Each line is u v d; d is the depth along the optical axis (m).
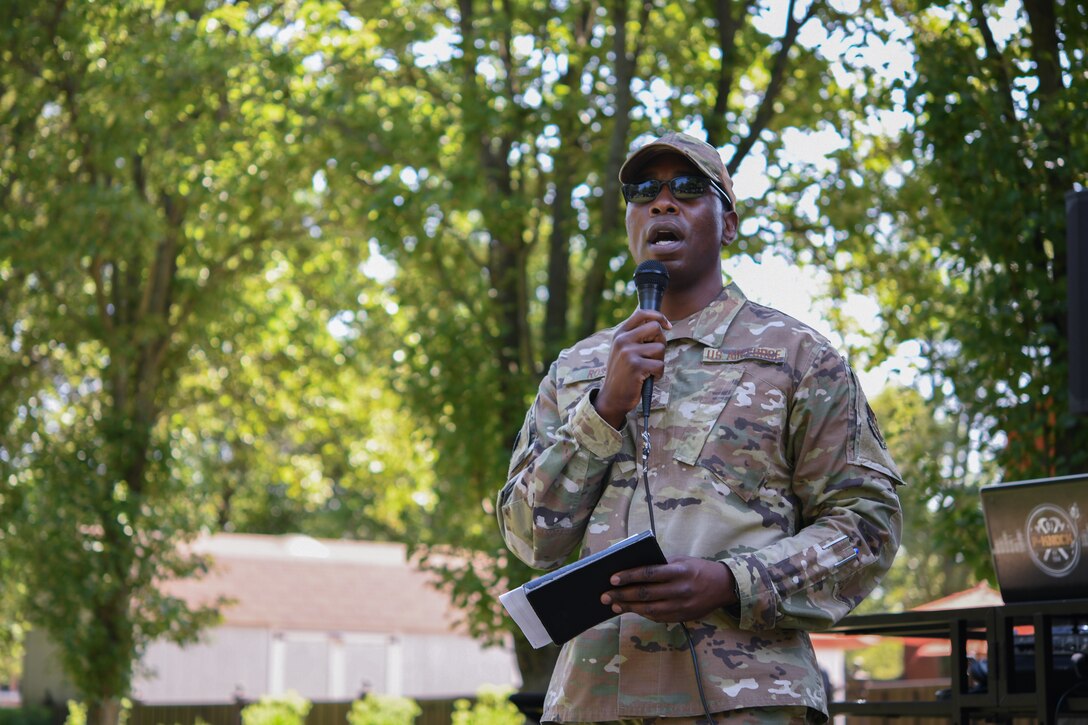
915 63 8.00
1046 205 7.39
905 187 10.62
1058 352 7.30
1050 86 7.52
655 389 2.74
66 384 17.41
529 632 2.50
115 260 15.55
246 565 29.41
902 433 8.77
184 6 13.28
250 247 16.45
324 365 17.67
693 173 2.88
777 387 2.68
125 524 15.34
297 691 27.41
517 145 12.54
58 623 15.09
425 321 12.82
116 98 12.68
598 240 11.16
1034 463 7.28
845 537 2.58
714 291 2.89
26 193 14.66
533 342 13.12
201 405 18.94
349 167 12.27
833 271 11.24
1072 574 3.72
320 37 12.46
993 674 3.92
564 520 2.73
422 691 28.67
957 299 8.66
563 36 11.97
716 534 2.60
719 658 2.53
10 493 15.24
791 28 10.56
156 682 25.94
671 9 12.04
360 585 29.95
